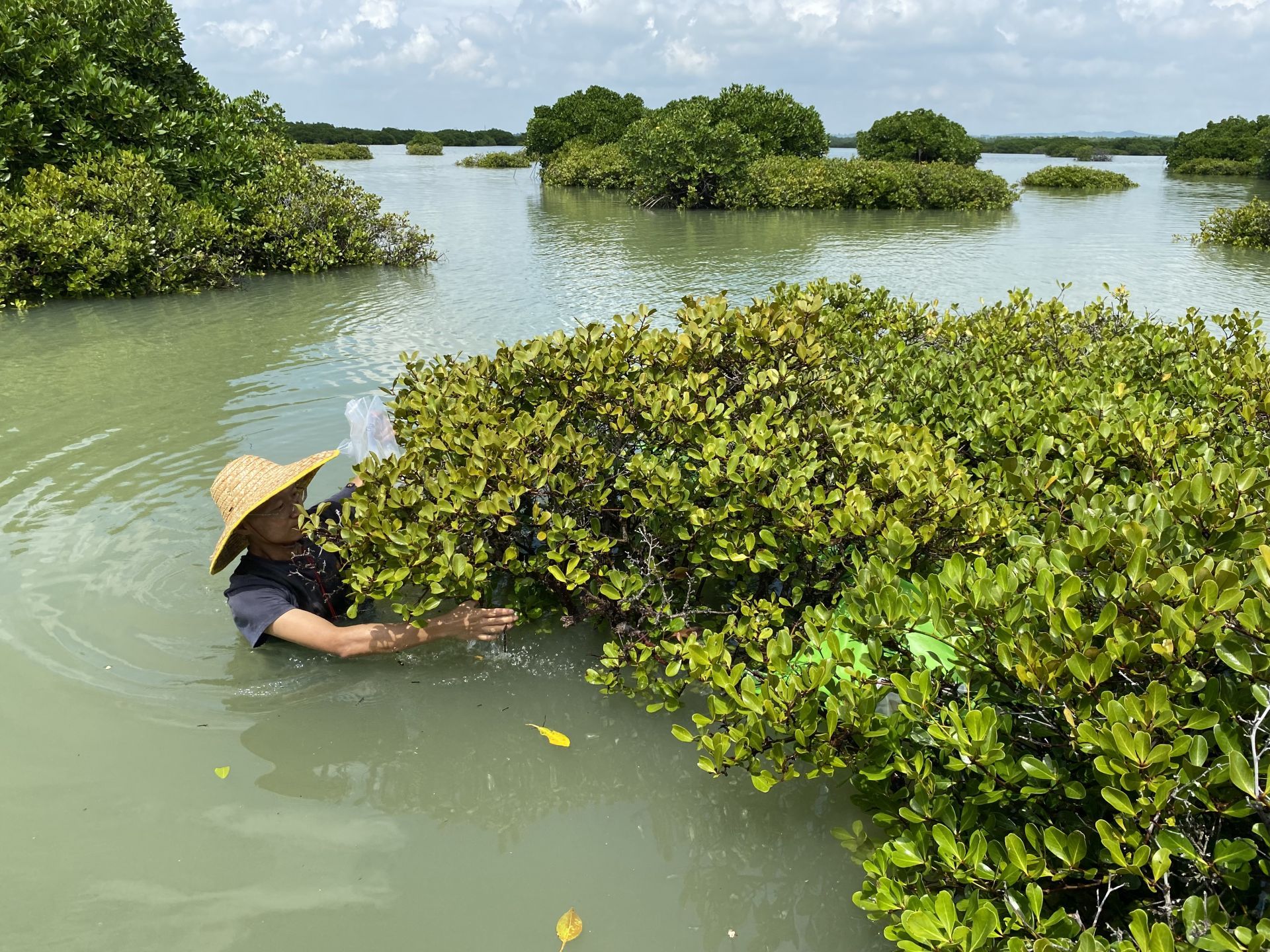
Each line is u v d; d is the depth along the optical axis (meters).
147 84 13.54
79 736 3.04
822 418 3.65
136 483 5.07
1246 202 26.88
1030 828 2.14
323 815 2.74
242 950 2.26
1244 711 2.05
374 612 3.86
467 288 12.25
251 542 3.52
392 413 4.43
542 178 37.91
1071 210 24.70
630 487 3.62
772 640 2.76
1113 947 1.84
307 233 13.88
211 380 7.34
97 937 2.28
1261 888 2.04
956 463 3.69
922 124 36.84
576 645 3.62
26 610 3.75
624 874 2.55
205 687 3.33
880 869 2.30
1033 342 5.61
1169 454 3.54
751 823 2.76
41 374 7.54
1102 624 2.16
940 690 2.57
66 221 10.65
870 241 17.55
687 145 24.69
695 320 4.21
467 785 2.89
